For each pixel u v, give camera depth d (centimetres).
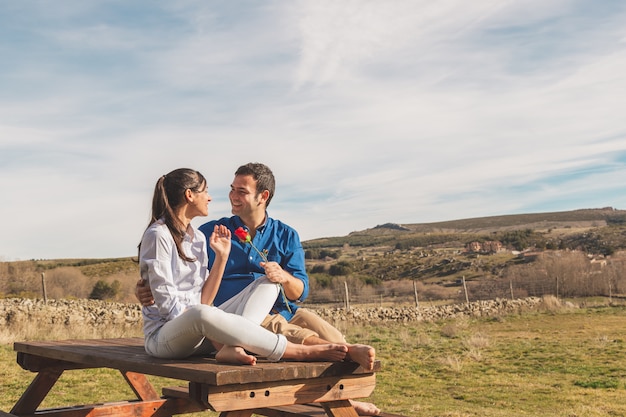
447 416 852
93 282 4216
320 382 323
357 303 3966
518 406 959
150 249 356
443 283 6694
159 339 347
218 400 290
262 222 454
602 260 4419
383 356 1536
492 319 2691
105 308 2116
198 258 385
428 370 1327
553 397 1036
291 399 313
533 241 10831
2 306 1850
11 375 1019
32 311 1870
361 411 429
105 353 381
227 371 287
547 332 2145
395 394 1052
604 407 954
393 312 2723
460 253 9250
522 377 1247
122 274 5053
